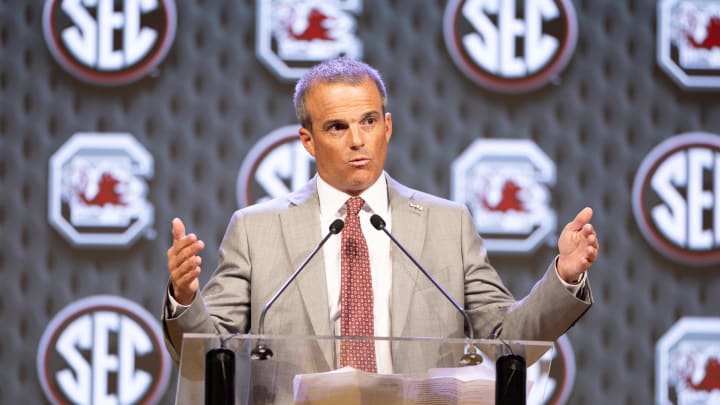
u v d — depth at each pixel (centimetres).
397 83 1076
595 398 1053
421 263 628
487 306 609
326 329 608
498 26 1080
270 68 1077
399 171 1068
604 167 1070
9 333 1048
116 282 1059
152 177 1066
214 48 1079
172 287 545
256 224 644
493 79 1075
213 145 1070
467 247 643
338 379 477
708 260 1062
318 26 1080
